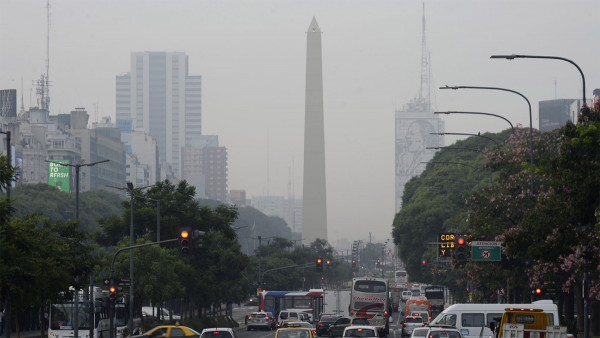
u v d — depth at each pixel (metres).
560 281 70.62
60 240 60.22
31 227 56.84
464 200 83.88
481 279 80.12
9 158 36.78
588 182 40.16
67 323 73.31
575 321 78.69
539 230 44.00
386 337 88.75
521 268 73.44
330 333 77.56
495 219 72.81
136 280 83.88
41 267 48.22
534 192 71.62
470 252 75.06
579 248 47.59
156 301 87.56
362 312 87.00
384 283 87.50
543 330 37.38
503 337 38.06
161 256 85.69
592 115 43.03
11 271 39.34
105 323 77.25
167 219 94.94
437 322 59.09
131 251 78.31
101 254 85.94
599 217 38.38
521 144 78.38
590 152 40.88
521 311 38.91
